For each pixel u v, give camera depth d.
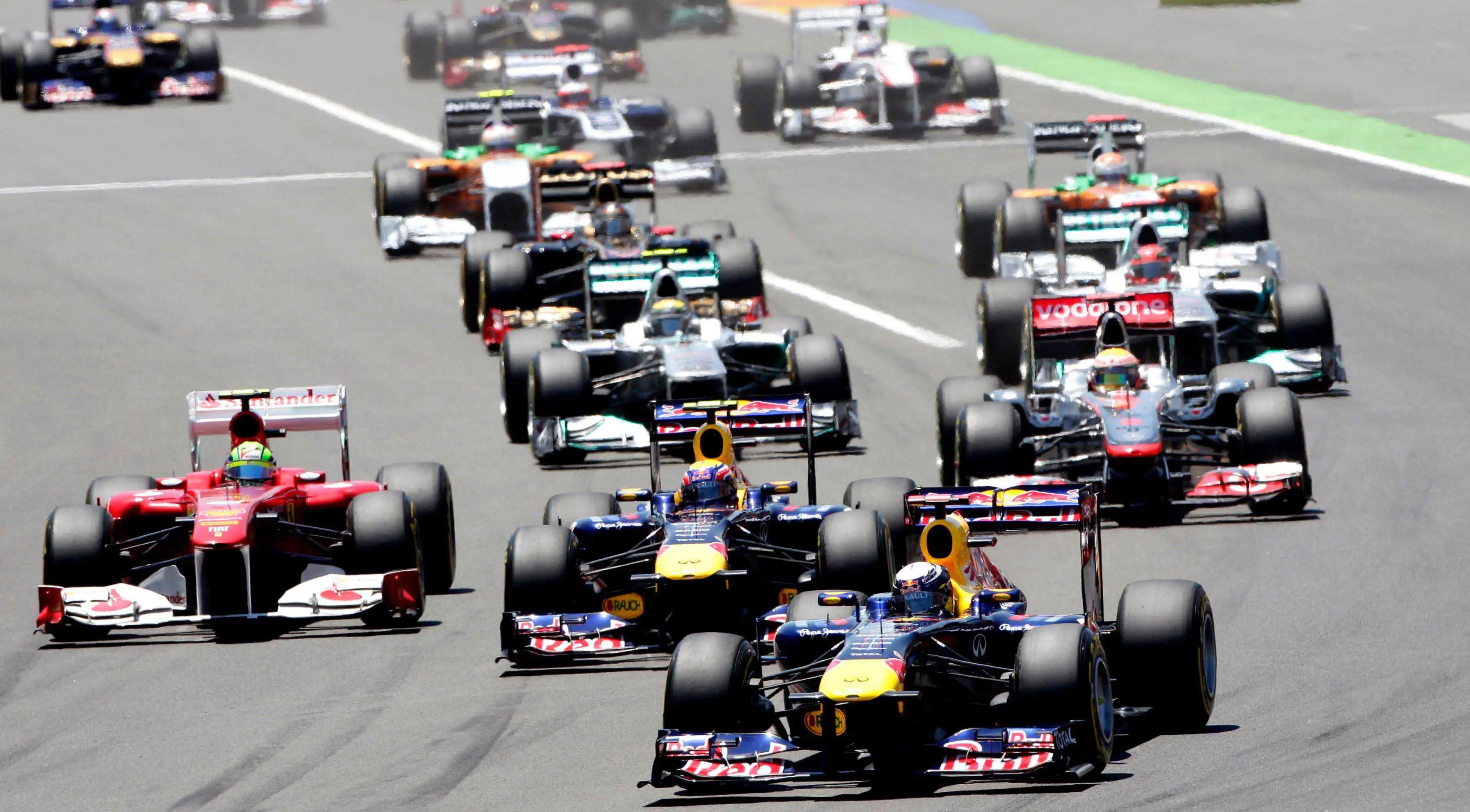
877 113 158.12
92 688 55.78
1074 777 42.97
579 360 81.69
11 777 48.56
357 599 58.84
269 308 110.94
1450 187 129.25
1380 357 91.69
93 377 98.62
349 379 96.56
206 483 62.81
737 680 43.34
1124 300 74.31
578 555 58.25
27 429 90.38
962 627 43.78
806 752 45.53
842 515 54.22
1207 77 173.62
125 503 61.41
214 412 64.62
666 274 84.25
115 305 112.31
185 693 54.91
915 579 44.56
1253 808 40.31
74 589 58.91
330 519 66.50
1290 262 111.62
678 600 52.97
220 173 147.62
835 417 80.31
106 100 175.25
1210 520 68.38
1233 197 104.25
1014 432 68.50
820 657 44.81
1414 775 42.03
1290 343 85.06
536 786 45.38
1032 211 105.62
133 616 58.50
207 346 103.50
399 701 53.19
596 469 80.69
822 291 110.50
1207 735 45.94
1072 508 47.69
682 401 81.19
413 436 86.69
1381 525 66.19
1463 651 52.22
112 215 134.38
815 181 141.12
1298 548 63.94
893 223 127.31
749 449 82.56
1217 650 53.78
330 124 166.12
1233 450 69.81
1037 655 42.31
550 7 187.62
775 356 86.81
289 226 131.25
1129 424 67.31
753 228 127.25
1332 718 46.91
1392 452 75.81
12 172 148.38
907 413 86.44
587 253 98.12
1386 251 113.31
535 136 137.62
